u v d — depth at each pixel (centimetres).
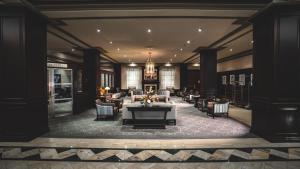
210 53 1073
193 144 459
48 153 405
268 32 488
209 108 841
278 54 467
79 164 355
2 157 385
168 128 612
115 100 919
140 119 679
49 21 568
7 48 474
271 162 362
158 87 1930
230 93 1382
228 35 750
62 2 452
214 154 399
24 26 470
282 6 462
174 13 516
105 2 453
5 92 477
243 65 1180
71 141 482
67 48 1030
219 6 470
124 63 1900
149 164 355
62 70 882
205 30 684
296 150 420
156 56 1395
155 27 648
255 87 548
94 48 1037
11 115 477
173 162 363
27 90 477
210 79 1070
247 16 535
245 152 409
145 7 476
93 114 868
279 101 468
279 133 470
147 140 489
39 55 535
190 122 701
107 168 339
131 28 658
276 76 468
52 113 791
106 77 1959
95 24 610
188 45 964
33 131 500
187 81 1928
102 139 498
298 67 465
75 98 893
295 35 466
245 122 700
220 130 587
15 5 459
